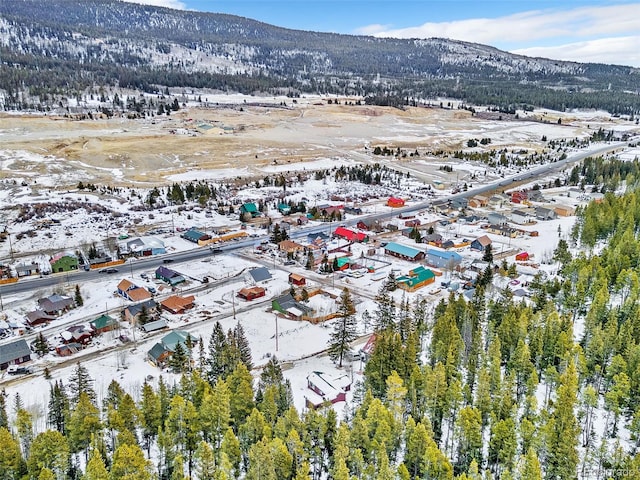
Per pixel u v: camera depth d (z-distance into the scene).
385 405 68.81
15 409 68.56
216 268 129.25
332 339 89.19
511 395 68.69
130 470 53.88
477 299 96.75
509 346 82.00
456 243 148.38
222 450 59.75
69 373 82.94
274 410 65.31
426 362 82.50
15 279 119.81
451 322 82.38
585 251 134.38
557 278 113.56
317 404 71.62
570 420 61.81
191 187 199.50
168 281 119.19
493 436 62.34
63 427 66.00
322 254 138.38
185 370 80.88
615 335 80.44
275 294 113.88
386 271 128.00
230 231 158.88
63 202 183.38
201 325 99.25
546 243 149.88
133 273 125.56
